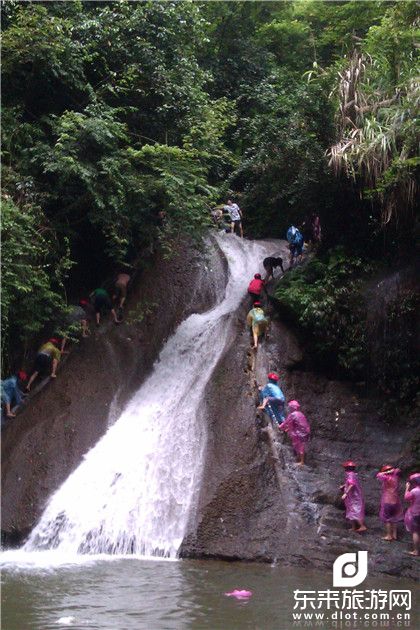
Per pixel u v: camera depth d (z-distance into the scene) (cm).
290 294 1619
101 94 1891
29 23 1764
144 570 1170
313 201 1777
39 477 1451
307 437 1406
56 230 1755
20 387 1648
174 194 1734
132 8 2036
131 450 1480
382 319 1554
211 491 1330
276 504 1306
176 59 2003
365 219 1712
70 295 1897
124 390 1656
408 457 1412
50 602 972
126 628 860
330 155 1662
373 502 1328
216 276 1931
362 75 1694
